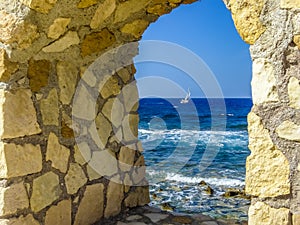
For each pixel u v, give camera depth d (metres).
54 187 2.15
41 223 2.04
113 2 2.10
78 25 2.08
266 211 1.20
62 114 2.23
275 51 1.17
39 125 2.03
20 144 1.89
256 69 1.21
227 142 11.38
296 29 1.14
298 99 1.15
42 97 2.06
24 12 1.65
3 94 1.79
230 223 2.64
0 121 1.79
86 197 2.44
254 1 1.19
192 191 5.07
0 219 1.81
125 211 2.86
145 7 2.42
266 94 1.19
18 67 1.86
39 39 1.86
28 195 1.95
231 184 6.12
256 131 1.21
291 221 1.16
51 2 1.67
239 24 1.22
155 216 2.76
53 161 2.14
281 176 1.17
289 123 1.16
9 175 1.81
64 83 2.24
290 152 1.16
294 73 1.15
